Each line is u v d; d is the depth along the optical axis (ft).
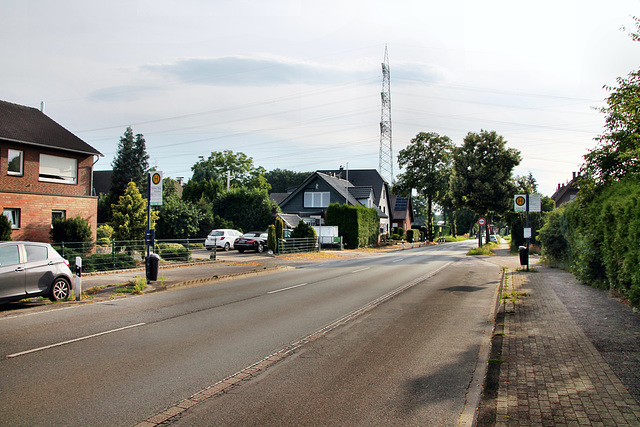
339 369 20.90
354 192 180.45
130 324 29.76
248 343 25.29
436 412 16.07
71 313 33.35
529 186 131.03
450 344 25.54
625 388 17.34
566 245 68.85
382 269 73.61
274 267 71.67
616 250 33.71
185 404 16.51
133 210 77.92
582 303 35.45
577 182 44.60
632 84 38.40
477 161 127.24
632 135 38.40
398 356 23.09
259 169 232.53
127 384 18.44
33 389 17.70
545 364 20.56
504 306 35.19
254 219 144.56
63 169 84.58
